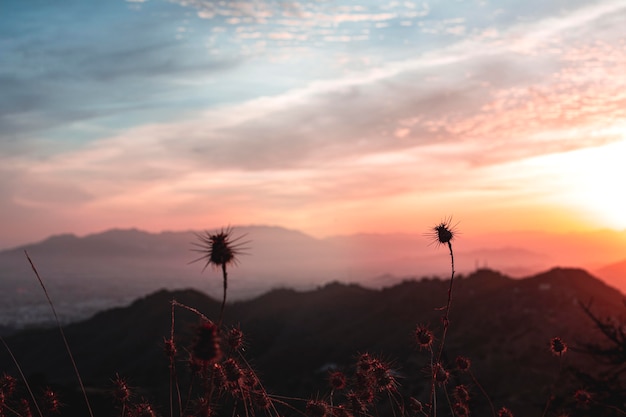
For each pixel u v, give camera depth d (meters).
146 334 82.44
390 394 3.45
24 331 100.31
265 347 58.38
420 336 3.50
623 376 12.77
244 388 2.99
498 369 29.16
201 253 2.36
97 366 71.38
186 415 2.82
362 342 54.69
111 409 5.59
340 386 3.36
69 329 95.12
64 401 5.69
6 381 3.46
